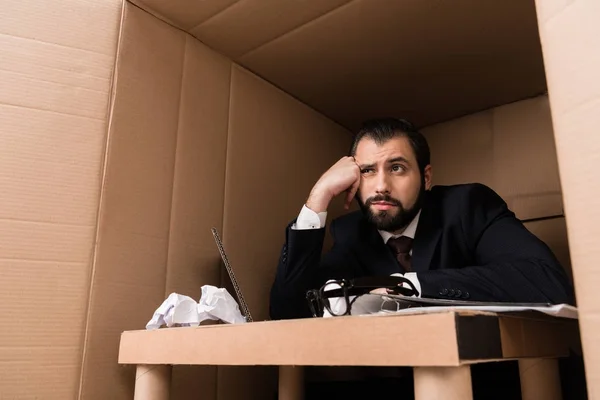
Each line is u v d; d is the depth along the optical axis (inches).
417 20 39.1
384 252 37.7
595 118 16.6
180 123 37.4
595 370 15.7
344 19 38.8
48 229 28.9
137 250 32.5
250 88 44.8
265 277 42.2
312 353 19.6
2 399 26.0
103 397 29.0
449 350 16.3
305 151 50.1
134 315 31.6
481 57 44.1
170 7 36.7
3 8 30.3
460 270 27.7
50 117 30.3
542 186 48.1
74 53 32.0
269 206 44.1
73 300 28.9
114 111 32.9
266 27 39.4
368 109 53.1
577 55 17.4
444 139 55.4
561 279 27.4
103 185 31.4
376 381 39.8
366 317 18.4
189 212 36.7
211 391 35.6
